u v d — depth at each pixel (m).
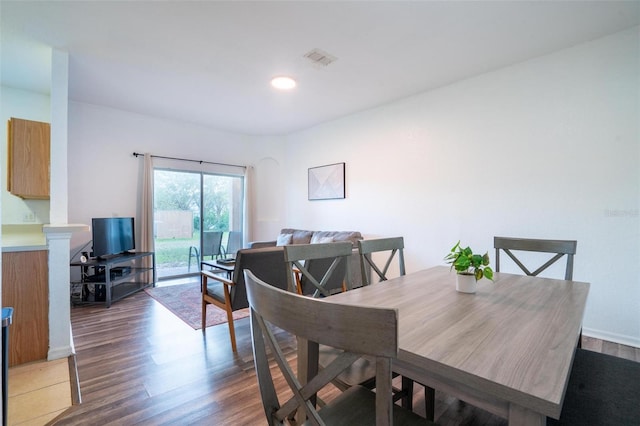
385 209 4.26
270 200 6.00
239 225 5.92
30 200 3.35
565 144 2.79
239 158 5.79
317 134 5.28
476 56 2.90
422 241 3.84
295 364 2.26
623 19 2.35
